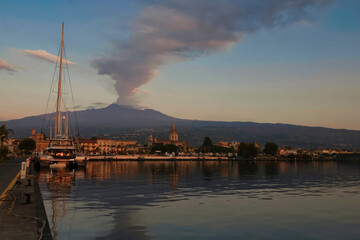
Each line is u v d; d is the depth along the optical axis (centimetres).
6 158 12838
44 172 6500
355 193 3897
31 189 3481
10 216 2105
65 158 7825
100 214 2331
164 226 2067
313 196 3588
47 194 3234
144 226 2052
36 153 9100
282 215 2484
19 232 1725
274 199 3294
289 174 7925
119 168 10150
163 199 3133
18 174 5344
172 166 12938
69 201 2847
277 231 2025
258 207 2795
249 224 2172
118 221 2144
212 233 1933
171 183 4803
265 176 6944
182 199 3159
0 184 3825
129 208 2612
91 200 2925
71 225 1992
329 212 2641
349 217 2458
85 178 5353
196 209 2638
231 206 2809
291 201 3184
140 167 11325
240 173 8050
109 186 4156
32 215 2161
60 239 1705
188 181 5234
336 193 3900
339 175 7731
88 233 1841
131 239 1772
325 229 2100
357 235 1977
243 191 3919
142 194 3447
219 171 8988
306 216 2470
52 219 2119
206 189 4066
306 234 1978
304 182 5478
